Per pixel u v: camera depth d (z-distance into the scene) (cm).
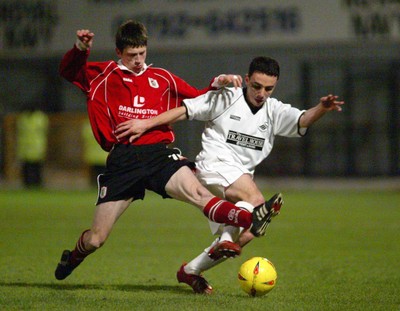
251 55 9931
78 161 9500
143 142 2381
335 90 9850
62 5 9344
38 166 9188
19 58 10100
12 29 9450
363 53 9725
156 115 2423
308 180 9725
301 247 3944
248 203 2270
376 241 4200
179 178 2309
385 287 2650
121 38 2364
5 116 9750
